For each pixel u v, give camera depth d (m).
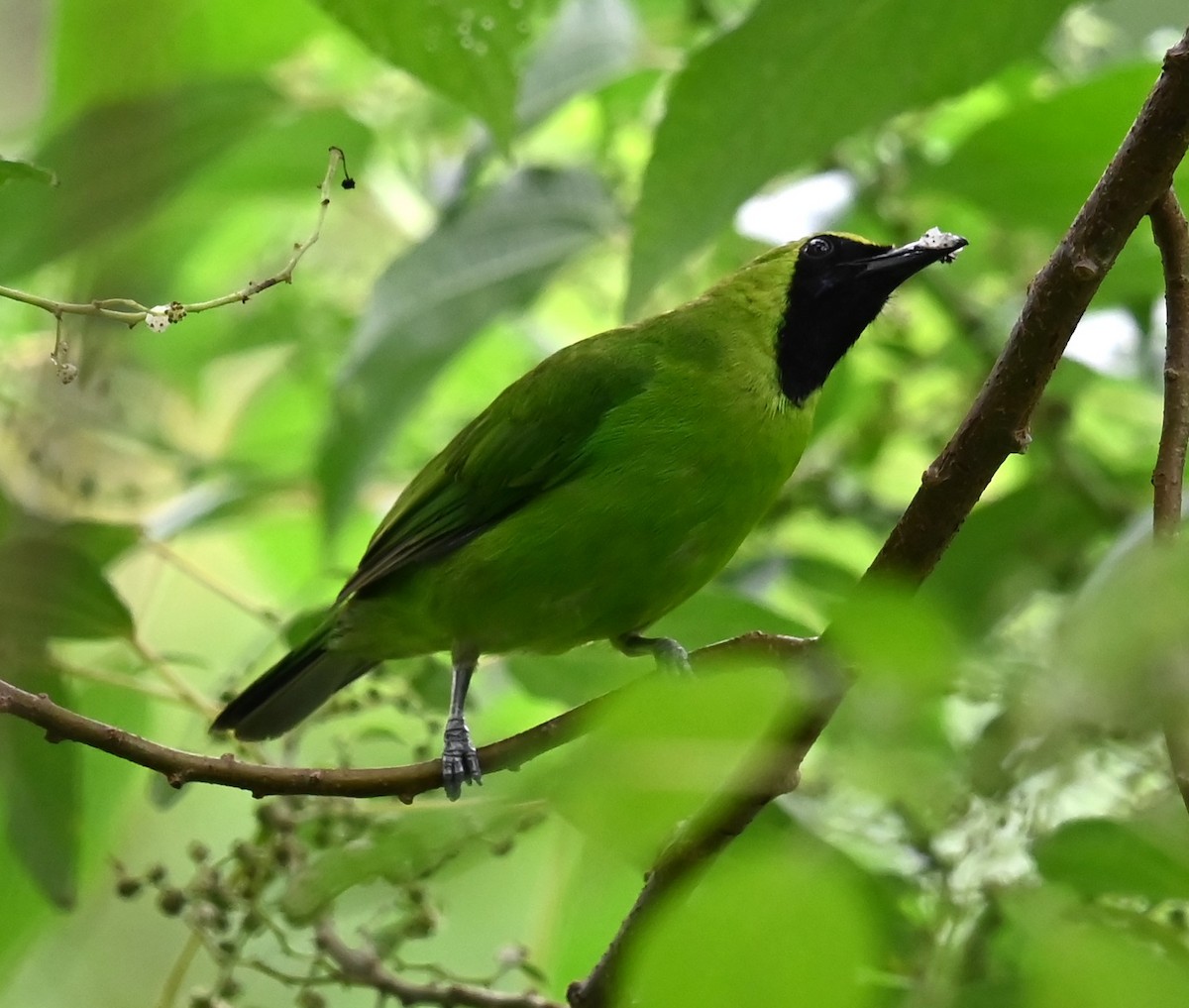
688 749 3.08
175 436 14.05
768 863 3.03
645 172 9.27
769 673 3.16
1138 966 3.15
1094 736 4.03
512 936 11.55
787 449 10.19
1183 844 4.84
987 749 4.05
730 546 10.10
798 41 8.72
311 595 12.16
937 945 6.07
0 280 10.70
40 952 11.90
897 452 13.50
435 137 12.93
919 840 6.22
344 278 14.25
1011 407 6.12
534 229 11.59
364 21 8.30
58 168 10.05
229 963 7.90
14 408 10.05
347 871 6.04
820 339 10.38
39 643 9.08
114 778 10.36
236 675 10.20
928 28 8.68
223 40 11.70
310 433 14.11
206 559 15.51
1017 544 10.58
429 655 10.98
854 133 9.12
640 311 10.64
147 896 12.95
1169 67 5.87
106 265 11.52
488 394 14.76
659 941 2.94
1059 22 8.72
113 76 9.89
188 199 12.77
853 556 13.46
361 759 11.98
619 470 9.81
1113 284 11.19
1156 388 11.77
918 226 12.79
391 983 8.25
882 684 2.97
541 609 10.00
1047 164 10.17
